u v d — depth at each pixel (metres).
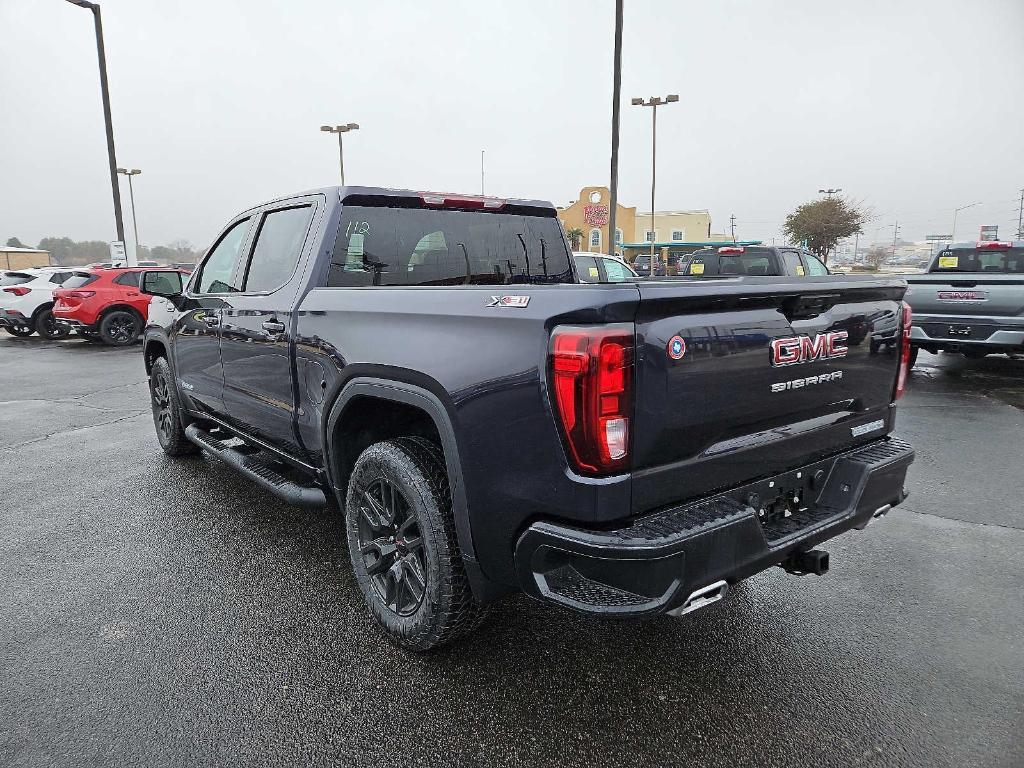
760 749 2.16
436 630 2.51
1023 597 3.16
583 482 1.93
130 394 8.80
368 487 2.80
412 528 2.65
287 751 2.16
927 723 2.28
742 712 2.34
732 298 2.09
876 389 2.78
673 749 2.16
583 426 1.89
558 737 2.22
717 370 2.11
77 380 9.93
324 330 2.94
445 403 2.29
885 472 2.60
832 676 2.55
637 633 2.86
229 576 3.40
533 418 2.02
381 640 2.80
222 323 3.94
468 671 2.59
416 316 2.45
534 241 4.14
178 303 4.52
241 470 3.79
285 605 3.11
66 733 2.23
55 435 6.48
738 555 2.08
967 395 7.98
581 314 1.90
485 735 2.23
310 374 3.08
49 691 2.46
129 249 18.42
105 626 2.92
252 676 2.55
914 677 2.54
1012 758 2.11
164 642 2.79
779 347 2.29
